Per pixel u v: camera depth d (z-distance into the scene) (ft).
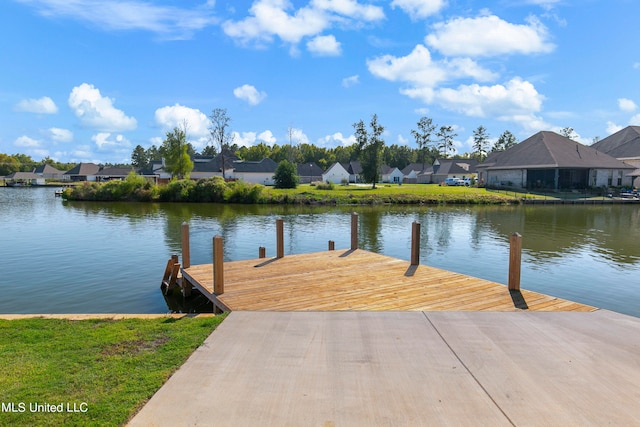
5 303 32.99
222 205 134.72
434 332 17.46
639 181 161.58
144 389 12.38
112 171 328.08
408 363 14.19
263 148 360.48
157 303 33.14
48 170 368.27
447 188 170.60
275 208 124.06
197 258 51.29
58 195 181.16
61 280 39.99
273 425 10.45
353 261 34.27
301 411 11.09
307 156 365.40
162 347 15.97
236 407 11.31
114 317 20.89
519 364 14.11
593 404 11.51
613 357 14.74
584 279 41.04
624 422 10.63
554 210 114.32
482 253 55.01
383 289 25.52
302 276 29.09
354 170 289.74
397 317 19.63
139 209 119.85
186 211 114.01
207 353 15.20
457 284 26.68
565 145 163.43
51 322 19.89
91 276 41.55
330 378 13.03
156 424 10.52
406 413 11.01
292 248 58.34
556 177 147.74
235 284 26.96
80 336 17.62
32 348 16.14
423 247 59.52
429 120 283.59
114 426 10.46
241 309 21.62
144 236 68.39
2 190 241.55
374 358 14.62
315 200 136.77
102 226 80.94
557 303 22.41
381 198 137.49
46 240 63.93
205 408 11.27
